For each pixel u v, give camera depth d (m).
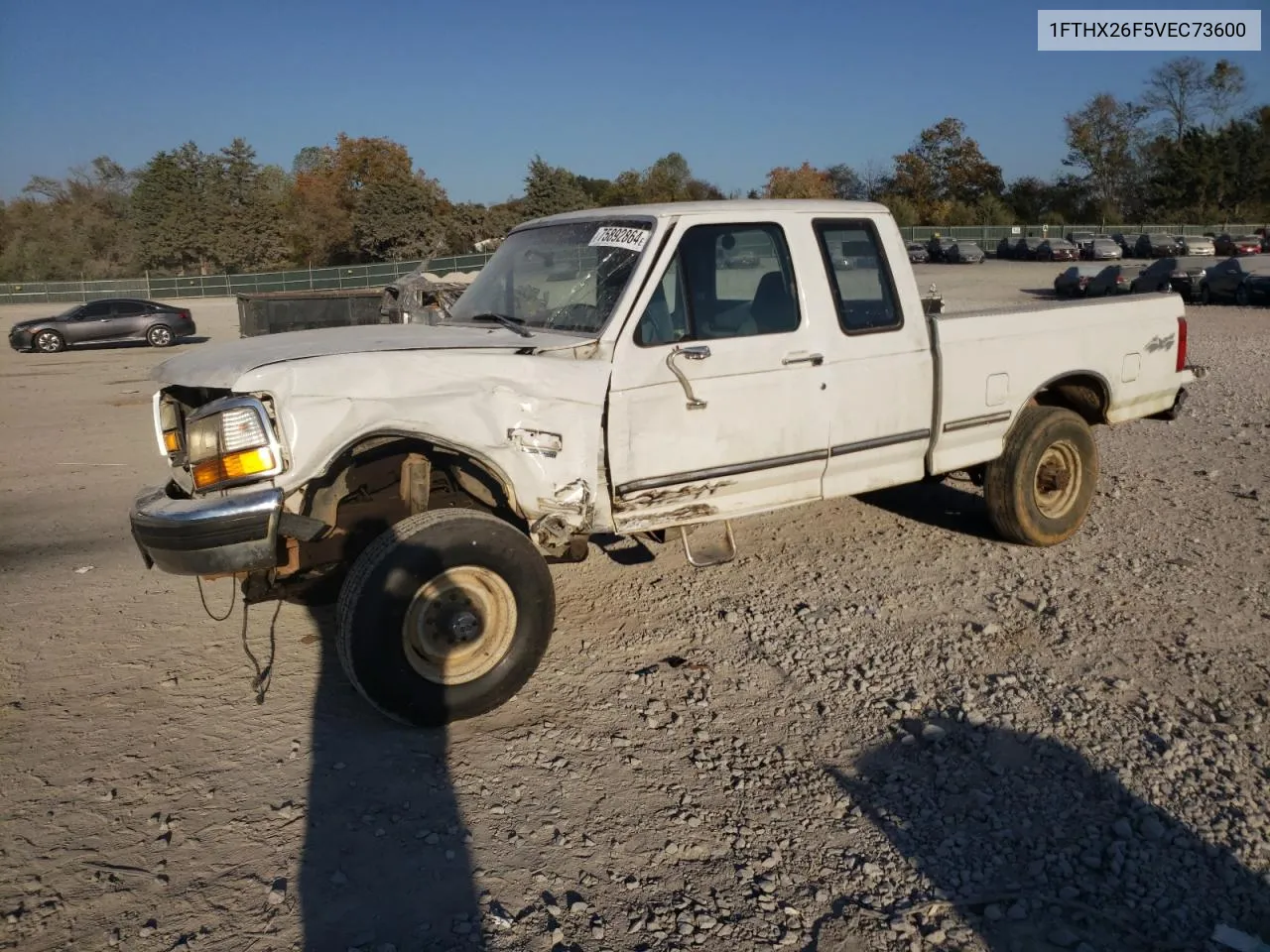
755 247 5.02
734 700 4.54
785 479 5.15
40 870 3.40
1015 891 3.23
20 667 5.00
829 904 3.19
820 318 5.14
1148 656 4.83
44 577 6.39
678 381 4.70
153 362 22.20
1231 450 9.10
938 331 5.57
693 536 6.84
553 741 4.20
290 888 3.29
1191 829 3.50
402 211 65.00
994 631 5.15
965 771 3.91
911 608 5.52
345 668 4.14
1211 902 3.15
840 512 7.38
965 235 76.81
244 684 4.79
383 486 4.61
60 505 8.27
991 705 4.40
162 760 4.10
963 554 6.36
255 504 3.84
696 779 3.90
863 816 3.64
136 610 5.78
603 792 3.81
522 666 4.37
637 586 5.96
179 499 4.04
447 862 3.41
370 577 4.02
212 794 3.83
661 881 3.30
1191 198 81.50
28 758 4.13
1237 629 5.11
